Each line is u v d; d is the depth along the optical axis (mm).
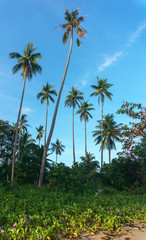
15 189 11000
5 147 36531
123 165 20812
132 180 20625
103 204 7930
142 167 20219
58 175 11242
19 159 29828
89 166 28781
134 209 7430
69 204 7234
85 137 43094
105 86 37500
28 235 4199
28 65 26953
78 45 23516
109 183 21500
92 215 5922
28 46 27688
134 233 4711
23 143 39531
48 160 31609
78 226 4914
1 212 5828
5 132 35562
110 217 5680
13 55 27000
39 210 6344
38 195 9008
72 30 22938
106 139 40094
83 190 10844
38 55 26922
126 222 5688
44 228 4707
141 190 18141
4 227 4758
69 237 4273
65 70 21281
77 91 43656
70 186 10531
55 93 40750
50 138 19141
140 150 11727
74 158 40719
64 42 23250
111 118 39000
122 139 10688
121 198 10688
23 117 42344
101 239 4223
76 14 23078
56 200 7863
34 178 27562
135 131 10211
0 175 30891
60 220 5094
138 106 10625
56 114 19828
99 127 40625
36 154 30297
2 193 9242
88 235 4430
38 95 40594
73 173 11469
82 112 44156
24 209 6422
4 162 34688
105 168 23484
